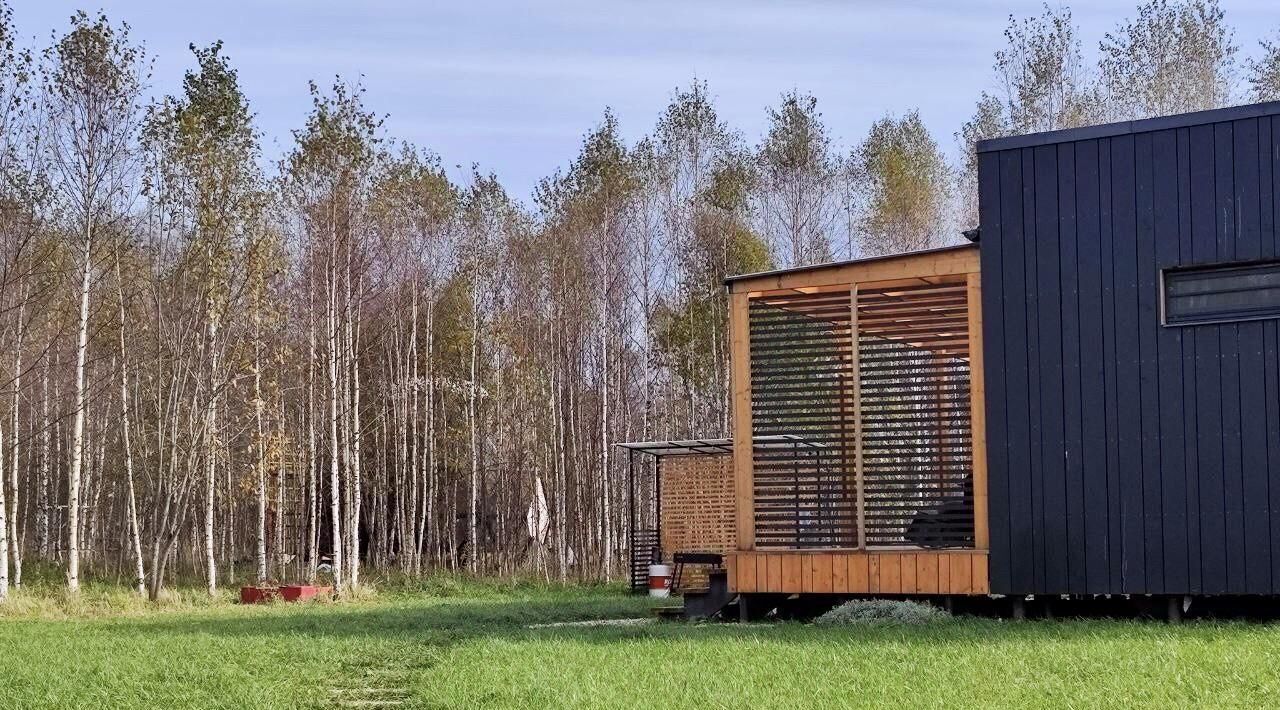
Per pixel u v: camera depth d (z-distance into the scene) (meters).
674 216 37.44
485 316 36.38
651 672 9.40
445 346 37.38
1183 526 13.07
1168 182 13.40
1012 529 13.80
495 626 15.37
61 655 12.04
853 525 14.59
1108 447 13.45
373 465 36.72
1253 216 13.00
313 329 28.05
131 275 28.20
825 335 14.87
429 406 34.47
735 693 8.23
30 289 27.52
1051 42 35.94
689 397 37.34
